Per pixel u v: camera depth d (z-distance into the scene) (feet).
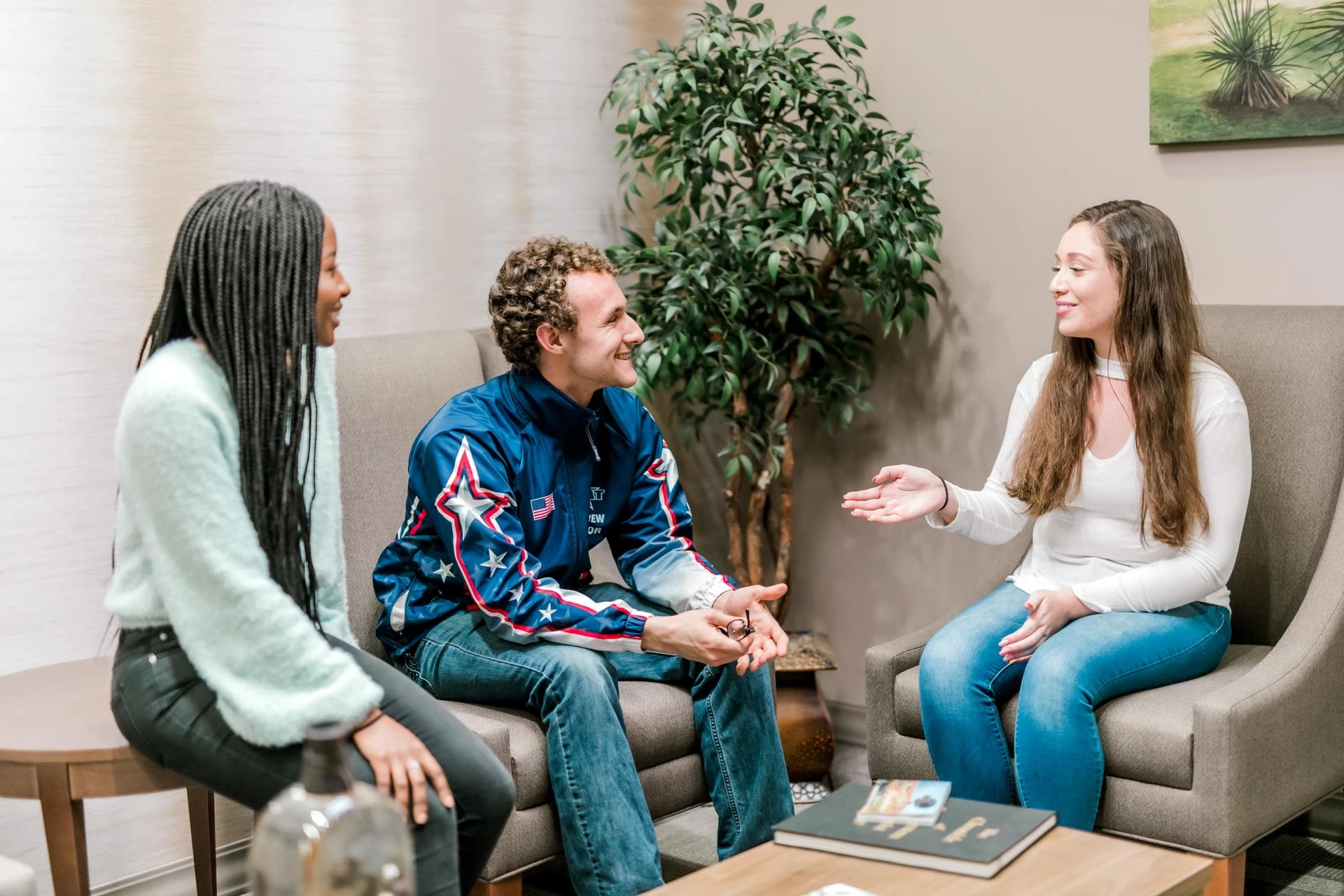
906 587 9.71
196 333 4.77
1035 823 4.65
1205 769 5.74
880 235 8.46
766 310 8.81
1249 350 7.22
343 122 8.02
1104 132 8.40
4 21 6.52
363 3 8.07
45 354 6.77
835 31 8.98
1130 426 6.70
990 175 8.95
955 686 6.37
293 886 3.19
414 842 4.69
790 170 8.25
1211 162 7.97
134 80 7.03
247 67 7.52
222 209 4.76
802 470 10.17
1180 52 7.89
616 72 9.68
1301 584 7.02
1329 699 6.32
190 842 7.50
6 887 4.61
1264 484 7.13
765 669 6.39
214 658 4.58
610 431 6.86
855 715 10.05
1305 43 7.43
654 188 10.03
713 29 8.57
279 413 4.81
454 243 8.71
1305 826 7.91
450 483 6.21
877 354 9.64
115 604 4.85
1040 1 8.58
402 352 7.48
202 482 4.51
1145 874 4.33
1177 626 6.43
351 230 8.13
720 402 9.36
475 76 8.73
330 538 5.45
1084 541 6.83
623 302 6.50
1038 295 8.80
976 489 9.24
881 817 4.79
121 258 7.04
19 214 6.63
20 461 6.71
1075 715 5.99
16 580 6.73
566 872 7.86
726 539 10.53
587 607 6.12
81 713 5.48
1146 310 6.53
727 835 6.40
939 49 9.11
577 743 5.78
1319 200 7.59
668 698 6.40
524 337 6.46
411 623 6.57
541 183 9.23
